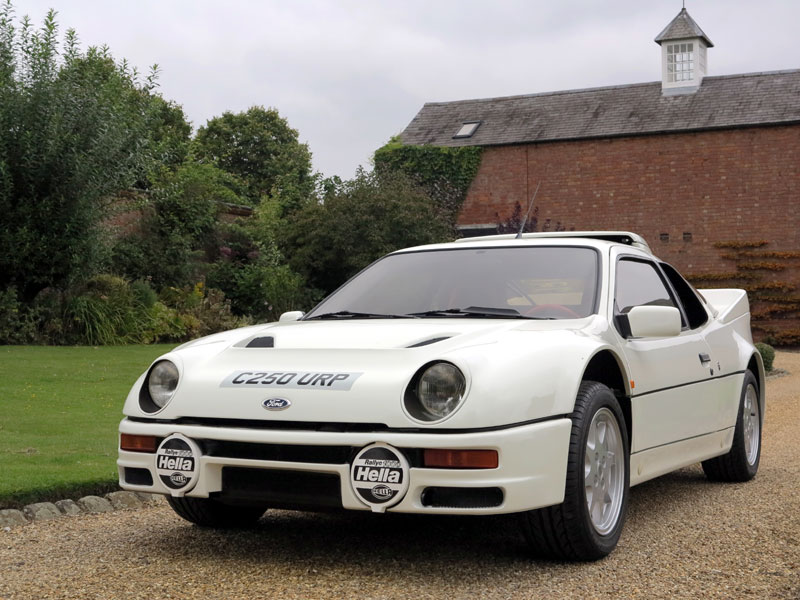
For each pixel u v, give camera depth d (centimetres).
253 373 368
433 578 348
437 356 342
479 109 3095
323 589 333
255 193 4756
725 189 2686
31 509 471
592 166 2819
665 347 461
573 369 366
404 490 329
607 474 392
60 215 1470
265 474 358
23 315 1474
